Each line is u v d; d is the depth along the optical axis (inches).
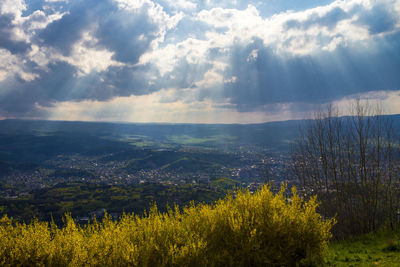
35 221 193.9
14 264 172.4
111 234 196.9
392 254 283.1
